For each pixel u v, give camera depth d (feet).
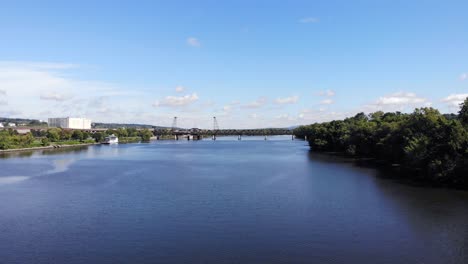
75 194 284.61
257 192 288.71
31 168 450.30
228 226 200.23
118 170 435.53
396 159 418.51
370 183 322.55
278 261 155.22
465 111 337.93
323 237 182.29
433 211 224.94
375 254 161.58
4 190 301.43
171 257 159.63
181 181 347.15
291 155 640.58
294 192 287.48
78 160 561.02
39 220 212.84
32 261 156.15
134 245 173.17
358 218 213.05
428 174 327.26
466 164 289.53
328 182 331.98
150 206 244.22
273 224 203.21
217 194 282.15
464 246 169.07
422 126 375.25
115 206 244.63
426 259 156.25
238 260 156.46
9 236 185.88
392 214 220.02
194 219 213.46
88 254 163.02
